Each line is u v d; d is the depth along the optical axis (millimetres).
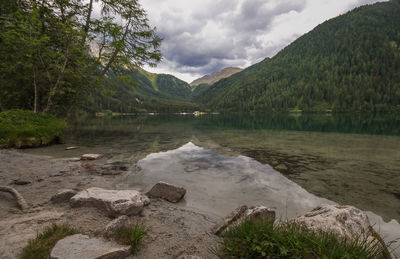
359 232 2850
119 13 17500
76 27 16219
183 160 8875
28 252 2229
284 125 30781
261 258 2248
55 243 2424
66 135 18141
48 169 7043
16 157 8609
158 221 3629
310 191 5395
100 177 6414
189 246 2779
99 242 2506
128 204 3598
